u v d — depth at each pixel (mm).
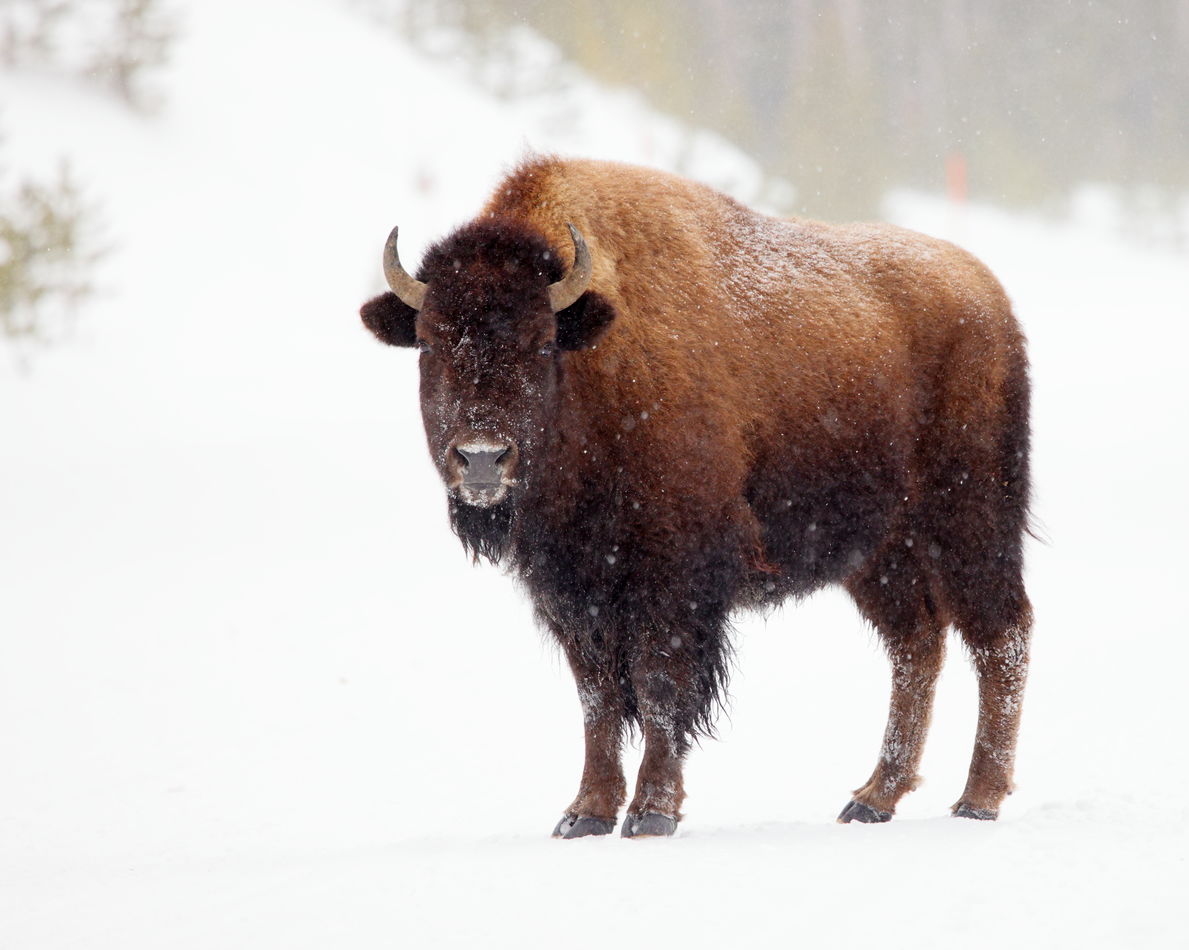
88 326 125125
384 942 18203
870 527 30812
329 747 39500
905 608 31594
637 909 18922
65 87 171125
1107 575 60844
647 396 27141
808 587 30281
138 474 87938
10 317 114750
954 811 29109
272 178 173500
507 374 25422
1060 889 18562
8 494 81875
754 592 29703
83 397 108375
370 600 60906
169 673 48688
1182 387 119375
